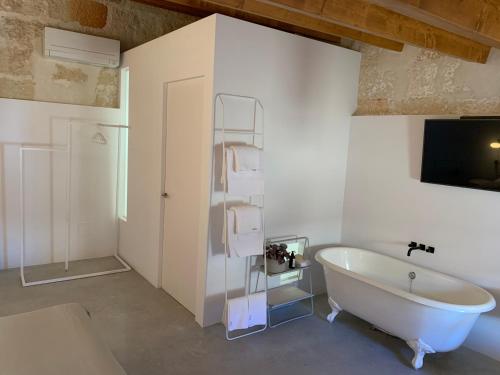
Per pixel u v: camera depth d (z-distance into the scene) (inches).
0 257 157.6
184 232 133.3
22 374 62.4
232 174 113.7
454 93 124.0
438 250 126.6
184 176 132.3
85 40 158.2
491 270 114.3
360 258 142.6
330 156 148.3
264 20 146.0
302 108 135.9
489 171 108.7
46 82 158.1
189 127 128.2
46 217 165.2
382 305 113.2
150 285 152.2
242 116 120.6
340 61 144.2
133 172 164.9
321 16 87.0
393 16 99.1
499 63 113.2
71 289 145.0
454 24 79.2
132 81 161.6
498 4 86.2
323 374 103.4
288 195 138.1
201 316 122.6
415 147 131.6
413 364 108.0
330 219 153.1
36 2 151.2
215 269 122.1
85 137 169.0
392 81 140.6
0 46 147.6
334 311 130.5
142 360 104.5
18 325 76.7
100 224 178.2
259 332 122.9
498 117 106.4
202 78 119.7
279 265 129.0
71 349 69.9
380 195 143.3
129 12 170.2
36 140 158.2
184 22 182.4
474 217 117.3
